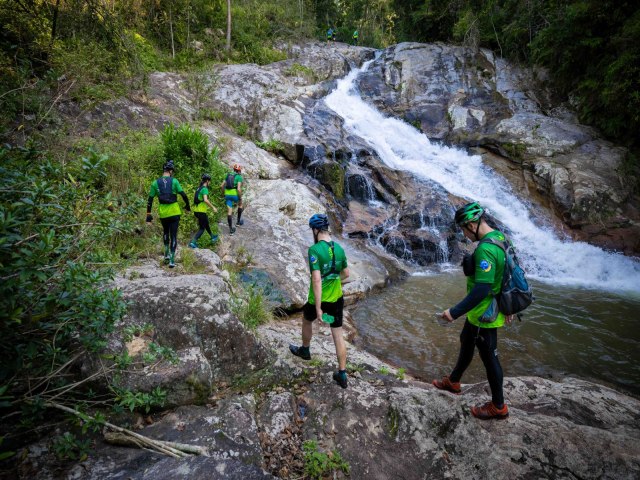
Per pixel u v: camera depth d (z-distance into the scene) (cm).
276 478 238
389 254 986
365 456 289
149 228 668
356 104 1742
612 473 262
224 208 846
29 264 222
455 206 1145
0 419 263
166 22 1655
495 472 267
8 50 763
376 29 3412
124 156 796
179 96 1307
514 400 363
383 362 486
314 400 344
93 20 1050
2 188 233
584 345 589
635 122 1263
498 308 291
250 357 367
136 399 271
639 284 893
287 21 2323
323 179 1158
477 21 1975
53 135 708
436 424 308
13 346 244
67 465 243
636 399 416
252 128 1354
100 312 274
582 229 1111
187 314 355
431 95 1769
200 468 239
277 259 704
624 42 1259
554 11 1529
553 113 1550
